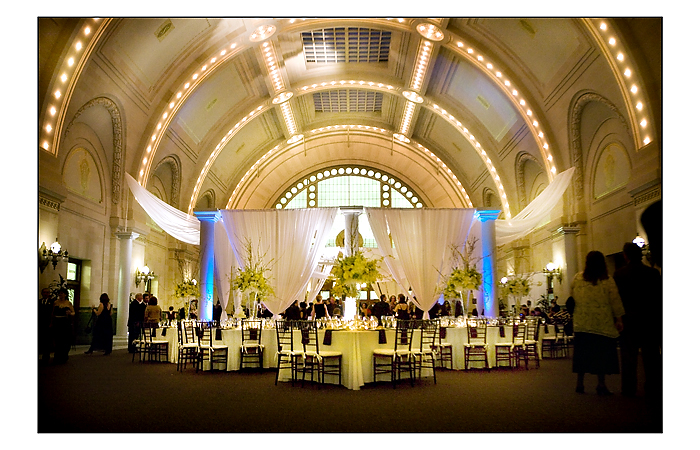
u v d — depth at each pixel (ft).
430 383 26.35
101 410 19.07
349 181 95.76
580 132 49.85
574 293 20.99
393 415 18.01
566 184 47.96
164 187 62.28
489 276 46.55
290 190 95.61
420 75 61.26
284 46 56.95
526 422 16.60
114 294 49.47
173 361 37.04
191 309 54.65
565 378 27.58
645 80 36.50
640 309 19.15
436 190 91.45
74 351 43.75
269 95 65.92
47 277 38.86
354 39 58.44
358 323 28.37
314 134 83.41
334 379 26.27
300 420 17.22
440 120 73.56
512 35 47.96
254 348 32.30
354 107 78.95
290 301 38.24
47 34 35.22
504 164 66.54
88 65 39.63
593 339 20.53
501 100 57.93
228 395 22.66
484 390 23.59
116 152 49.47
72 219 42.80
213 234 44.42
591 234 49.55
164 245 64.44
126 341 48.67
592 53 41.06
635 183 38.32
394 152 88.74
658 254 18.44
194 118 59.31
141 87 47.83
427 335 28.71
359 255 30.53
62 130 38.19
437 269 39.55
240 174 81.30
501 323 35.94
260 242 39.14
